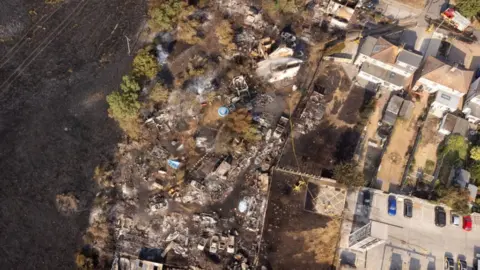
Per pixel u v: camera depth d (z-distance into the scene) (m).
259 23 88.38
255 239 72.88
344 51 86.00
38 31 88.06
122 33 88.25
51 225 74.06
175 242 72.81
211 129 79.94
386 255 71.75
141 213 74.56
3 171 77.06
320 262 71.56
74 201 75.25
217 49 86.25
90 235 73.19
